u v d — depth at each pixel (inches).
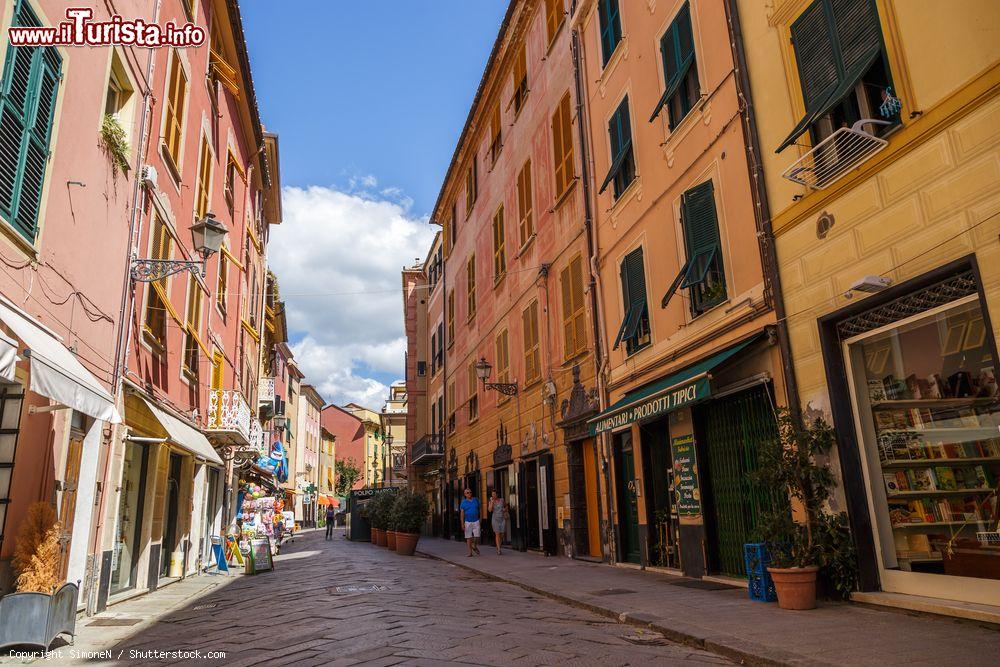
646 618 267.6
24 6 249.8
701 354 398.6
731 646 209.9
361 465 3442.4
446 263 1228.5
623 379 504.7
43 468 289.7
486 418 890.7
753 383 347.9
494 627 263.3
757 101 350.3
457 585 426.9
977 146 228.5
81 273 314.0
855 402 285.3
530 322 718.5
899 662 179.8
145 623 317.1
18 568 251.6
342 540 1284.4
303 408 2456.9
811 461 289.7
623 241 513.7
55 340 273.1
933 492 252.8
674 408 353.7
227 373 743.1
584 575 446.6
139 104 394.9
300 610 322.3
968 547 237.8
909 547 263.1
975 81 228.8
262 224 1071.0
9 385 267.4
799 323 313.3
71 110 296.8
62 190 289.9
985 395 231.5
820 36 299.7
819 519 284.5
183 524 543.8
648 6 479.5
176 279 501.7
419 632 250.2
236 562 677.3
